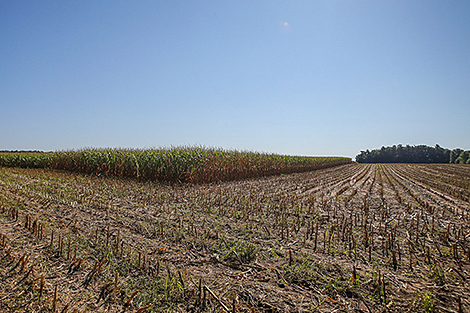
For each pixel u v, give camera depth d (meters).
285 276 4.23
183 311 3.21
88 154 19.39
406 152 111.12
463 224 7.66
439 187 17.22
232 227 6.71
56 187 10.86
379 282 3.87
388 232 6.77
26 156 25.75
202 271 4.30
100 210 7.58
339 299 3.65
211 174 17.25
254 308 3.32
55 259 4.29
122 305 3.26
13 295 3.27
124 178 16.19
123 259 4.43
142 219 6.95
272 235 6.22
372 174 30.52
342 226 7.16
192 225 6.24
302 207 9.60
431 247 5.74
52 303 3.19
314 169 40.66
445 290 3.96
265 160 24.62
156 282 3.77
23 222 6.02
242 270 4.41
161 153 16.97
